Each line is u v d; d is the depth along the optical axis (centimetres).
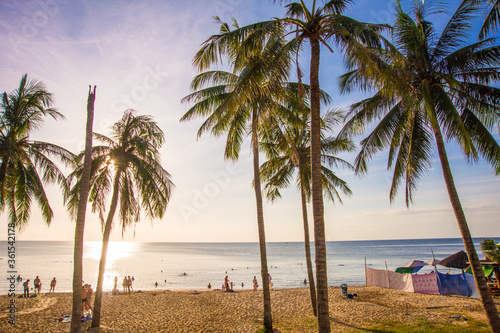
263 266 1241
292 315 1608
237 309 1819
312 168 858
